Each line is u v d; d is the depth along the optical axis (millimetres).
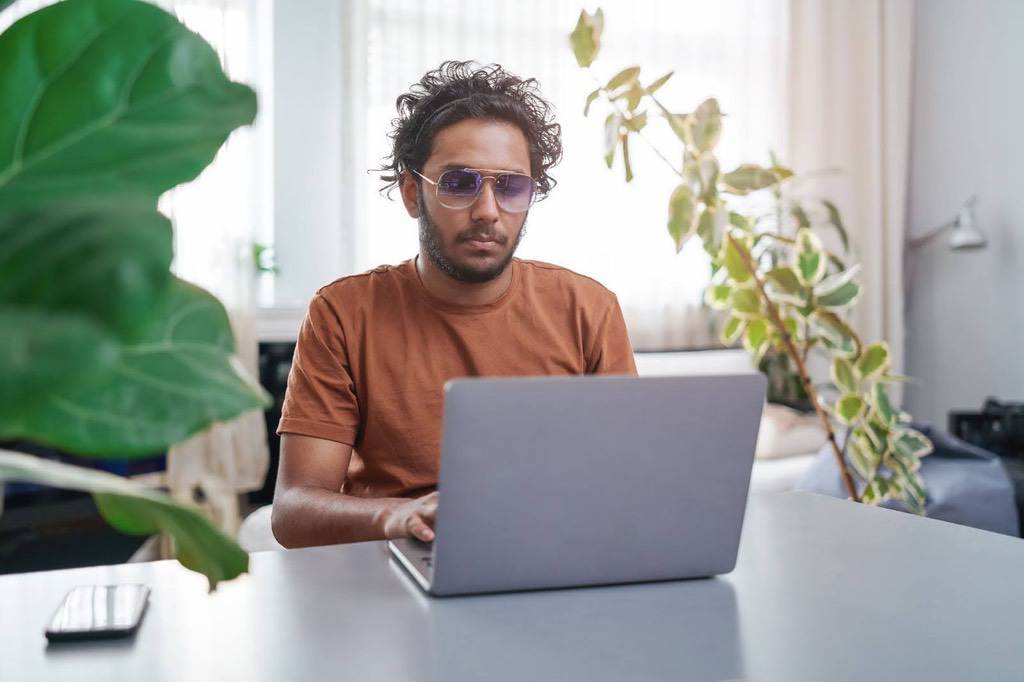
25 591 864
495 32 3959
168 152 305
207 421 287
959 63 4277
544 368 1597
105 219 244
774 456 3270
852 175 4500
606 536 881
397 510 1115
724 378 877
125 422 275
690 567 915
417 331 1555
